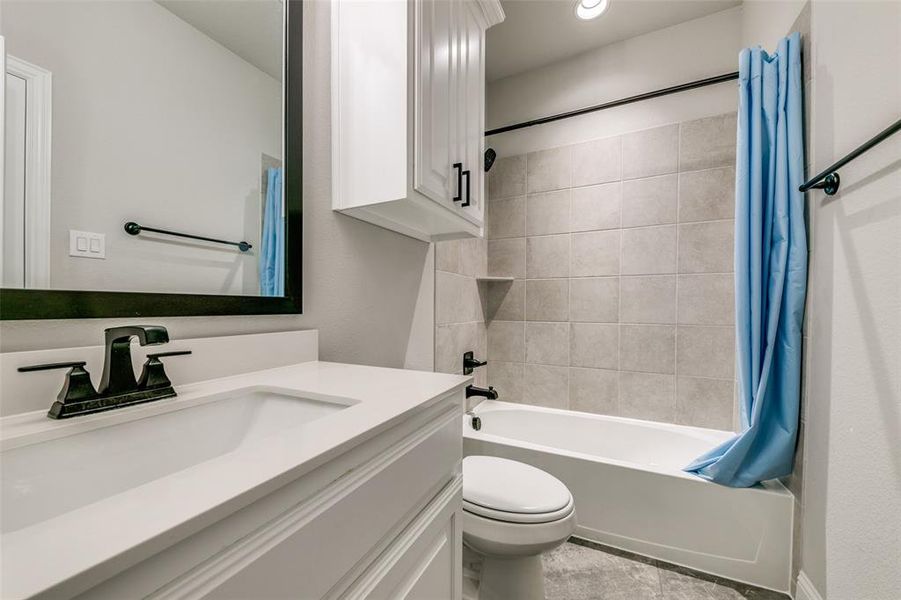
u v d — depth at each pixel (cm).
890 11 84
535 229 238
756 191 133
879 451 86
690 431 190
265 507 34
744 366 136
